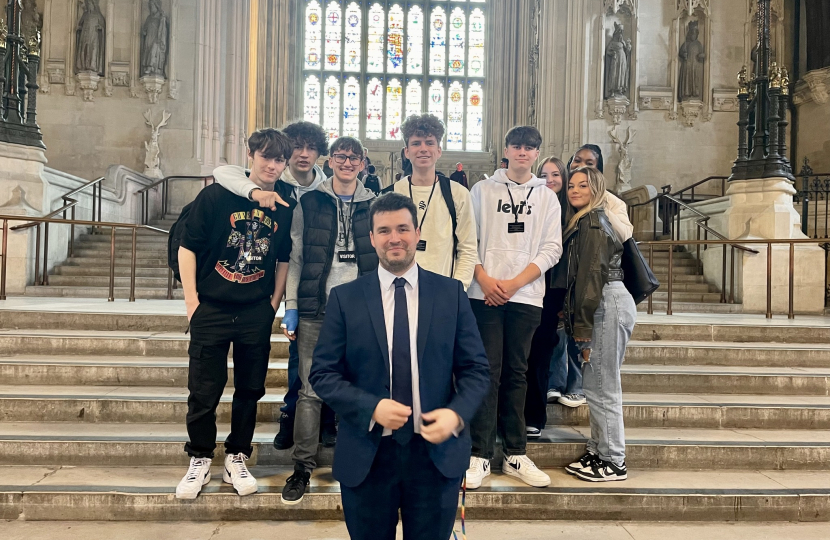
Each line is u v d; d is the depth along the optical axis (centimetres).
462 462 223
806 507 346
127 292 867
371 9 2331
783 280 895
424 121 342
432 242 344
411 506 228
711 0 1521
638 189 1345
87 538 306
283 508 334
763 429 442
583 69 1540
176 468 371
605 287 365
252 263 326
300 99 2269
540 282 366
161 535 312
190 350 328
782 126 928
